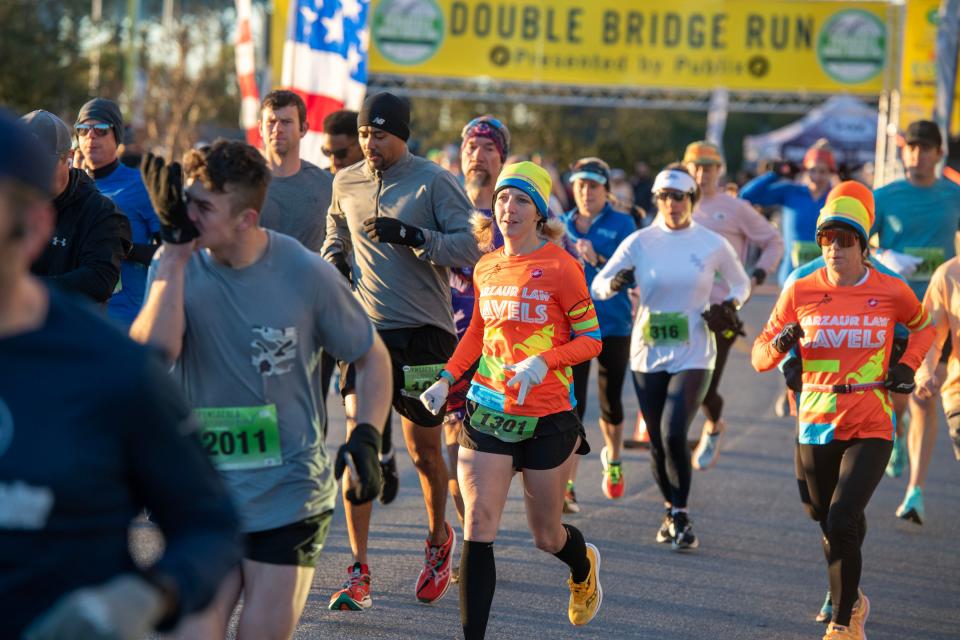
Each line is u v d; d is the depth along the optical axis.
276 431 8.62
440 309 14.27
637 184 68.12
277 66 40.34
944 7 39.75
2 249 4.91
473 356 12.27
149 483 5.41
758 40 53.22
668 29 52.91
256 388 8.56
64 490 5.12
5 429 5.06
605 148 96.56
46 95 59.06
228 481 8.62
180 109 70.44
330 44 25.14
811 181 26.09
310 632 12.68
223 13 80.81
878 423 12.98
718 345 21.03
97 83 64.38
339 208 14.73
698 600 14.54
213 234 8.22
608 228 20.97
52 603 5.24
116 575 5.41
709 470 22.36
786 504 19.86
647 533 17.73
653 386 17.36
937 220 20.64
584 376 19.44
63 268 13.18
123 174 16.36
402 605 13.80
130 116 67.44
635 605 14.24
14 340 5.07
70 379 5.12
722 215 22.78
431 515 13.96
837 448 13.14
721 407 21.44
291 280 8.54
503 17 52.25
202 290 8.49
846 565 12.59
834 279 13.28
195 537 5.41
